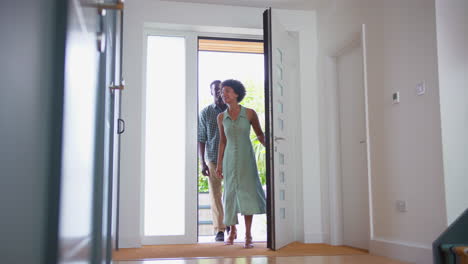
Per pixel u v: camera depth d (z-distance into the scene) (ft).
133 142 15.08
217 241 16.25
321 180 16.01
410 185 10.68
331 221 15.14
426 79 10.16
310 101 16.39
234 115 14.29
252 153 14.37
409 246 10.53
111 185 6.35
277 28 14.52
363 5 13.17
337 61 15.71
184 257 11.86
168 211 15.78
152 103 16.20
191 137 16.15
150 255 12.34
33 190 1.99
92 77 3.68
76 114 2.80
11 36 1.70
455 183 9.57
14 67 1.74
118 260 11.28
